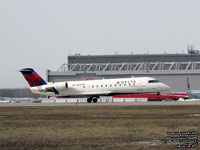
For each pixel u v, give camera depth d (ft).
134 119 301.84
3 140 190.90
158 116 329.31
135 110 409.90
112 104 577.43
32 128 244.83
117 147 167.02
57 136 203.51
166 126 243.40
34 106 568.41
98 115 350.64
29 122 288.92
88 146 170.40
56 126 255.09
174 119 294.46
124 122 275.18
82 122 281.33
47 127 249.55
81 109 452.35
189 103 572.92
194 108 434.71
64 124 268.62
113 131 221.87
